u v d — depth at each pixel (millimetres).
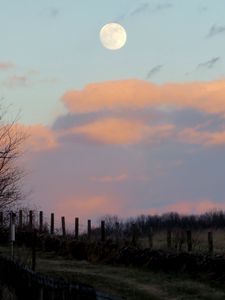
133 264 32594
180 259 29562
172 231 41500
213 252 29094
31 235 42375
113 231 41344
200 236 38438
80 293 12531
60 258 36719
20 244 42750
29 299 16766
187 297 23047
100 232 41531
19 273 18531
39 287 15617
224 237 38594
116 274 29375
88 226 40469
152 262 31266
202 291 24375
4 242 43375
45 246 40219
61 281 13938
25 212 42875
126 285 25891
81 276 28094
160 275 29000
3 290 18828
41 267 30578
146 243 36500
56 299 14102
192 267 28500
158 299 22609
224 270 26438
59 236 41344
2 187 28312
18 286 18438
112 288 24891
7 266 20578
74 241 38000
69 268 31219
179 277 28172
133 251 33281
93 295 11828
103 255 34875
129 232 40688
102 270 30875
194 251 30250
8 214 32125
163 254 30859
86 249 36438
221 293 23891
